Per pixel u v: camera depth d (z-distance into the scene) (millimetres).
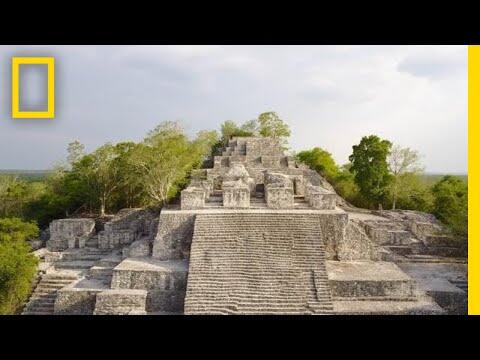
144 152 34062
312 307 18141
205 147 45500
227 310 18062
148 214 30828
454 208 33781
